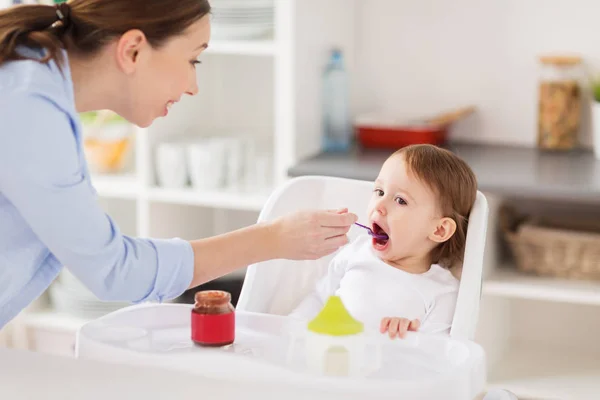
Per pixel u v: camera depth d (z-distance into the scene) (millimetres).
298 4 2953
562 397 2785
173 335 1531
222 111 3566
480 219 1802
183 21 1434
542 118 3174
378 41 3412
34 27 1400
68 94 1371
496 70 3295
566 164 2939
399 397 1219
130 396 1079
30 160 1254
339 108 3240
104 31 1397
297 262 2076
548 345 3291
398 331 1643
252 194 3102
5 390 1091
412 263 2053
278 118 3004
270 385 1117
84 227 1302
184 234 3451
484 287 2857
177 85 1484
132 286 1383
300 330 1550
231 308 1455
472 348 1411
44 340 3436
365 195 2049
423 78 3381
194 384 1114
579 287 2828
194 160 3158
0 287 1452
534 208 3262
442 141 3238
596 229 3080
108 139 3379
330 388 1251
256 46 3004
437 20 3330
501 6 3252
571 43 3197
